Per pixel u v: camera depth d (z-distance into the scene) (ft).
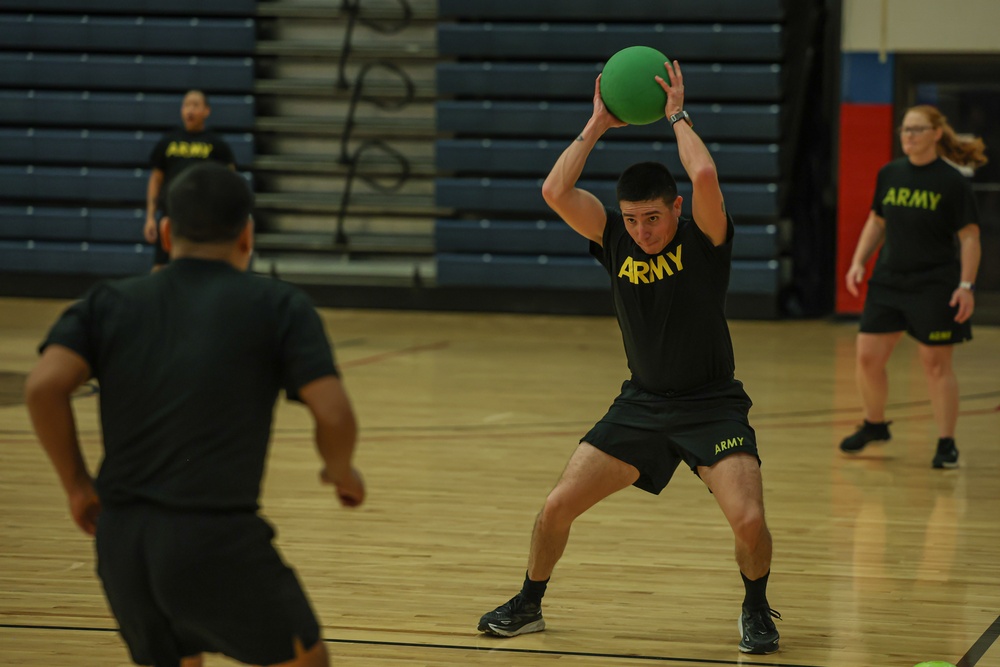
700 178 17.07
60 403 11.89
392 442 33.91
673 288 17.88
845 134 56.34
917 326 30.68
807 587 21.77
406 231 62.49
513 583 21.97
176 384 11.98
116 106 61.87
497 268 59.31
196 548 11.70
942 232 30.19
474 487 29.09
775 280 56.90
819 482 29.68
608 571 22.68
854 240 56.95
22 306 60.49
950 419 31.07
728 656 18.38
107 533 11.98
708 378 18.44
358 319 58.44
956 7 54.70
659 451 18.40
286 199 62.18
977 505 27.55
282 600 12.14
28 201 63.31
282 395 41.75
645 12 58.18
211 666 18.06
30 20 62.08
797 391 41.34
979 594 21.40
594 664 18.03
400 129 61.62
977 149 30.42
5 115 62.34
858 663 18.08
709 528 25.68
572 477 18.47
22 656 18.10
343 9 61.77
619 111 18.15
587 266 58.39
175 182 12.73
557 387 41.93
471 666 17.89
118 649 18.43
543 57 59.41
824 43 60.54
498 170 59.62
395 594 21.29
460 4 59.77
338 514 26.63
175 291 12.39
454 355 48.42
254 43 61.98
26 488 28.60
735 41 57.11
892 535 25.17
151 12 62.18
